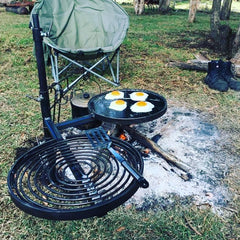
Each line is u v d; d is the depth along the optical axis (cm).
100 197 127
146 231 196
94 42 461
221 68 444
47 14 438
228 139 304
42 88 200
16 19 1103
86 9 464
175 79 486
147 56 632
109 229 198
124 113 230
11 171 143
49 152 165
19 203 122
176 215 208
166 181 239
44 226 200
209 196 225
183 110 370
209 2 2358
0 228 198
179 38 853
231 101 399
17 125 329
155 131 319
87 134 179
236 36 631
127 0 2280
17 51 624
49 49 424
